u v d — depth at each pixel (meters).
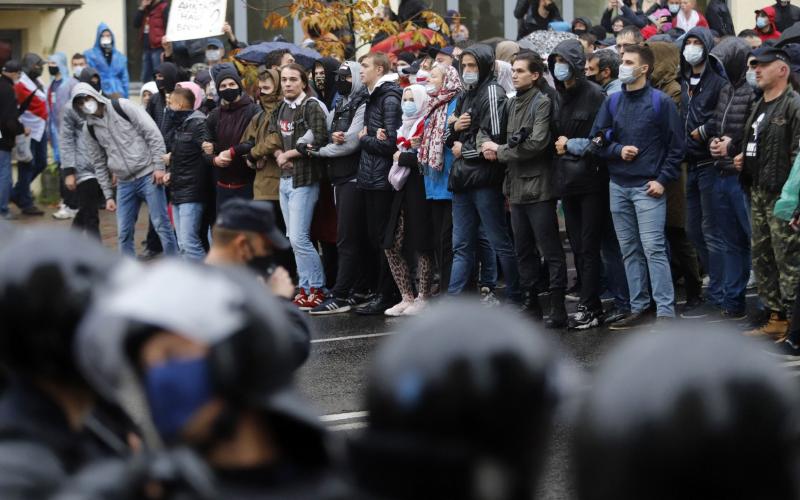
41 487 3.69
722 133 17.62
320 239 22.02
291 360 3.14
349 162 20.64
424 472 2.50
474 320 2.55
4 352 4.04
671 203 18.95
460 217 19.33
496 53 22.14
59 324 3.96
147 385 3.08
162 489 2.99
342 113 20.66
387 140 19.97
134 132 23.83
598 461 2.14
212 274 3.11
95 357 3.25
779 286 16.78
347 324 19.69
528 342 2.54
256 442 3.12
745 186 17.08
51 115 33.94
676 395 2.08
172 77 25.83
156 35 34.06
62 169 26.25
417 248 19.97
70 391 4.12
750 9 37.09
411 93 19.72
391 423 2.52
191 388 3.03
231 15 37.34
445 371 2.48
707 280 21.73
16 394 4.08
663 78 19.28
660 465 2.08
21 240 4.15
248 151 21.70
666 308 17.56
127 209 24.09
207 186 22.86
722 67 17.88
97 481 3.04
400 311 20.28
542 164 18.38
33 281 3.97
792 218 15.68
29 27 36.16
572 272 24.53
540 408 2.53
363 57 20.41
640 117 17.27
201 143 22.42
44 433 4.00
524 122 18.14
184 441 3.08
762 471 2.07
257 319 3.04
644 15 30.77
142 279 3.12
